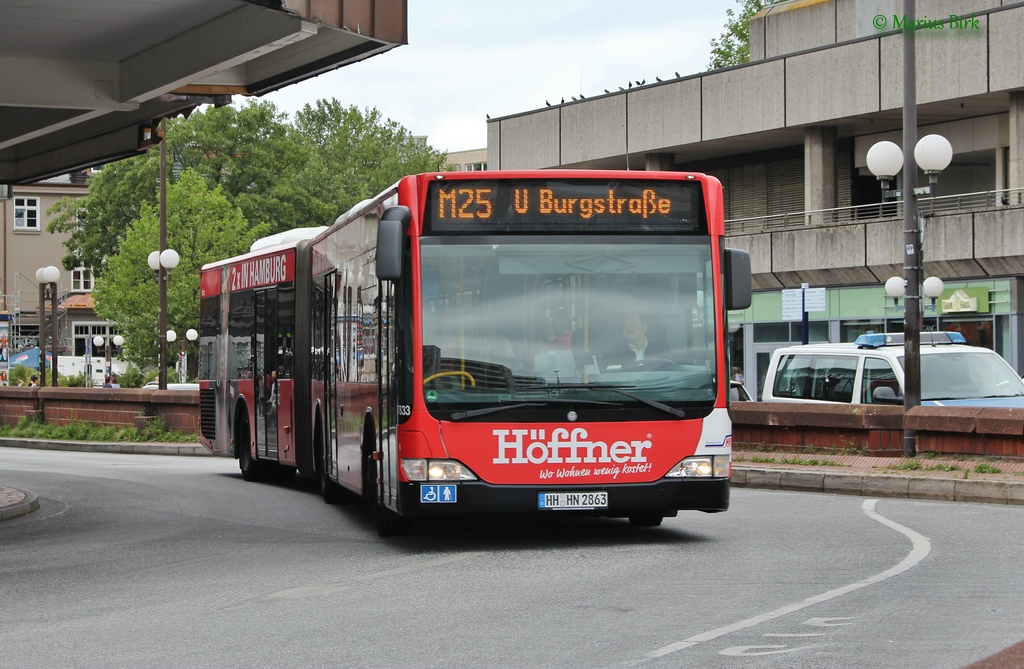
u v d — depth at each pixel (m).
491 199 12.66
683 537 13.38
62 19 17.83
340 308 16.66
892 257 46.28
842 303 48.72
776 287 51.12
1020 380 21.41
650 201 12.83
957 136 48.72
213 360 25.61
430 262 12.55
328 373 17.70
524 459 12.34
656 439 12.50
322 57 18.98
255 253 22.78
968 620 8.43
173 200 78.69
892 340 22.34
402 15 17.22
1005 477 17.69
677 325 12.71
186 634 8.78
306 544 13.84
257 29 17.28
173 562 12.79
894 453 21.06
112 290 78.69
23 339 97.25
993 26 43.72
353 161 119.88
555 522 15.24
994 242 43.19
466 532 14.42
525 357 12.48
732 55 76.56
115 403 39.97
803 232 49.34
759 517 15.26
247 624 9.09
